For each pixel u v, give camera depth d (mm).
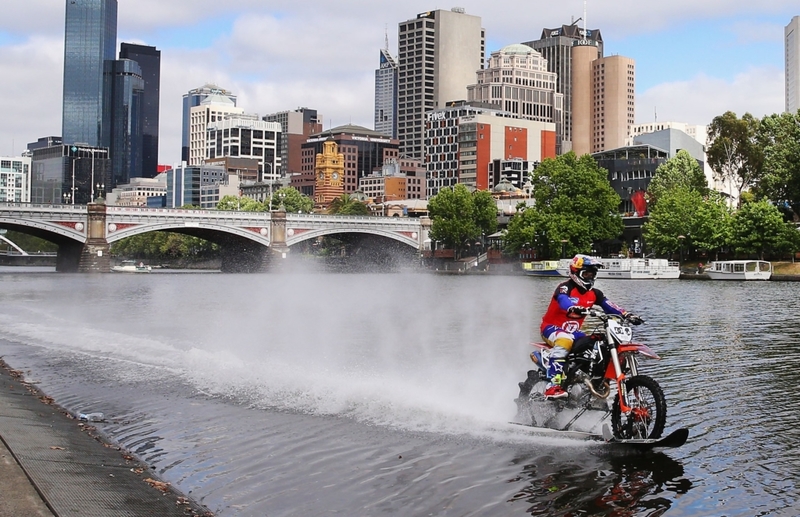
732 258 136250
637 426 14367
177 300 65375
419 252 191625
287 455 14047
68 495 11383
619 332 14531
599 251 172875
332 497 11930
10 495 11203
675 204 135750
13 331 35594
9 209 140250
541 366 15688
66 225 145750
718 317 46469
